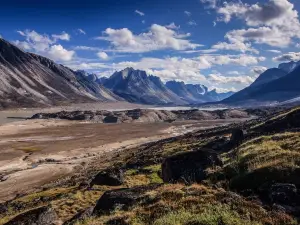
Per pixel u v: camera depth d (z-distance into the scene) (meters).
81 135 147.88
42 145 117.75
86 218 21.09
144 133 159.00
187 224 15.28
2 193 61.12
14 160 91.94
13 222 20.88
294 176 20.08
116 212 19.61
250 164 24.91
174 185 22.55
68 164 85.75
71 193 37.88
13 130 160.62
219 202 17.34
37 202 38.50
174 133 160.50
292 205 17.36
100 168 69.81
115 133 157.00
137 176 46.50
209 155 28.17
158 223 15.91
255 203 17.84
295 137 31.98
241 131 53.97
